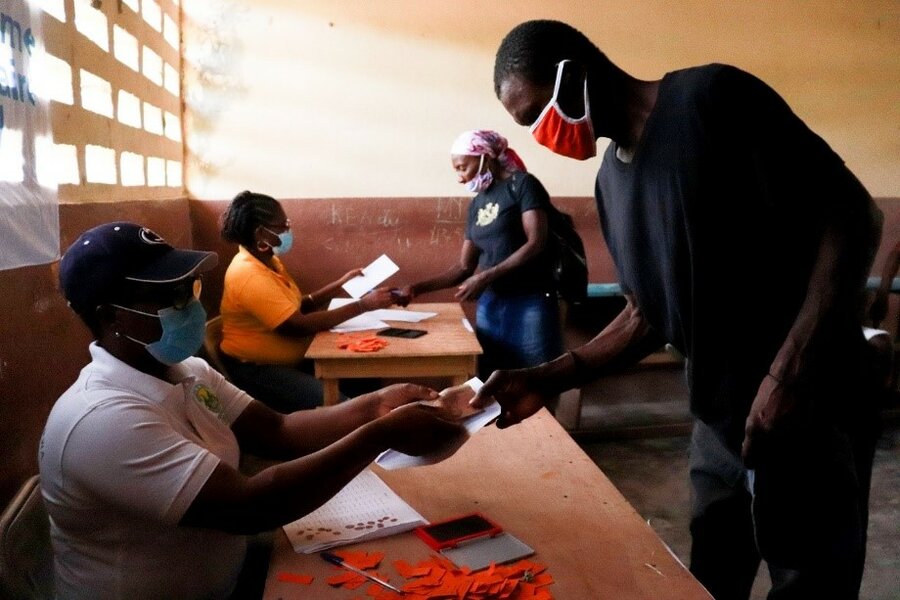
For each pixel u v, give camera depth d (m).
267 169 3.97
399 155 4.05
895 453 3.73
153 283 1.20
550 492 1.44
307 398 2.87
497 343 3.26
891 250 4.27
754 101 1.21
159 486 1.12
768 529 1.42
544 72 1.31
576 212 4.24
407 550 1.22
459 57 4.01
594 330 4.34
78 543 1.21
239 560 1.38
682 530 2.96
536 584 1.10
